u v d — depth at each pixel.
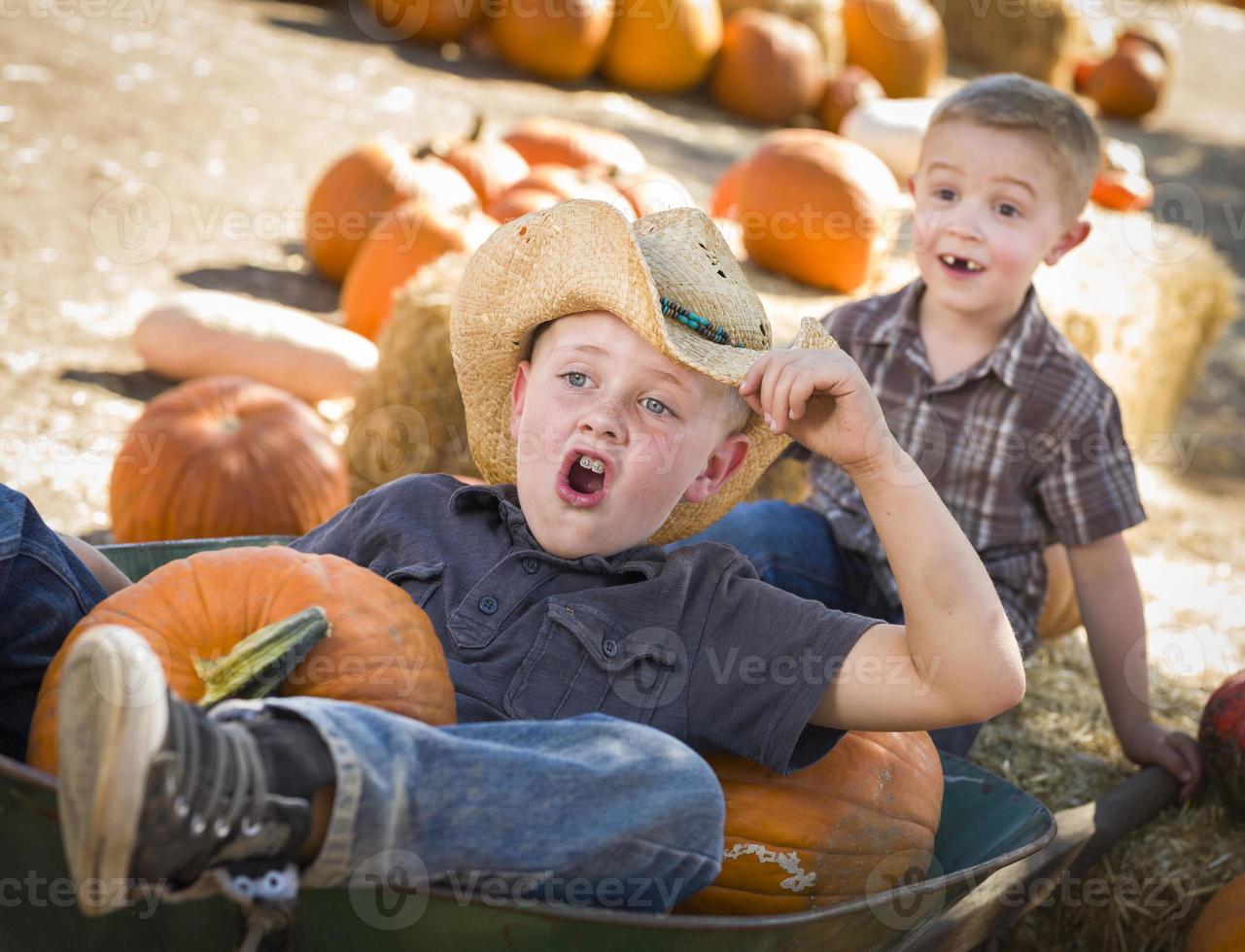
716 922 1.43
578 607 1.84
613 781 1.51
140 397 4.31
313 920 1.49
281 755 1.32
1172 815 2.78
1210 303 5.88
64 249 5.22
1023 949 2.59
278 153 6.65
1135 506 2.80
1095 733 3.13
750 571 1.97
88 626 1.58
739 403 1.93
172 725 1.23
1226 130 12.65
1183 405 6.54
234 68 7.68
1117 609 2.84
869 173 6.17
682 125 8.97
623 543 1.88
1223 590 4.41
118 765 1.17
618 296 1.79
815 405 1.73
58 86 6.65
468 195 5.74
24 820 1.49
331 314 5.30
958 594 1.70
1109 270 5.33
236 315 4.54
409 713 1.61
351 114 7.45
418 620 1.70
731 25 9.77
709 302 1.95
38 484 3.67
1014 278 2.79
